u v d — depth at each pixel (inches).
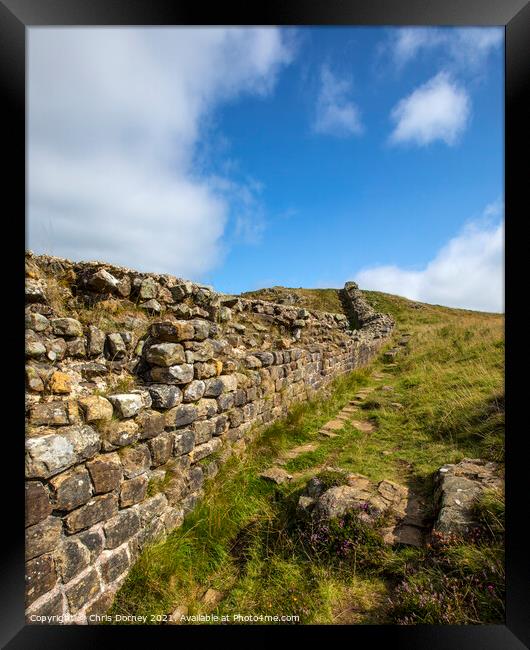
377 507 128.3
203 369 156.7
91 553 92.0
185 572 111.0
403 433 216.8
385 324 698.8
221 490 149.3
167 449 128.0
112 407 108.7
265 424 221.0
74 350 131.6
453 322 633.6
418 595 91.5
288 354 262.5
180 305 207.0
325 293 1095.0
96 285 174.9
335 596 99.6
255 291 958.4
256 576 111.8
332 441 217.3
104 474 98.5
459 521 110.4
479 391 236.4
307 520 128.8
